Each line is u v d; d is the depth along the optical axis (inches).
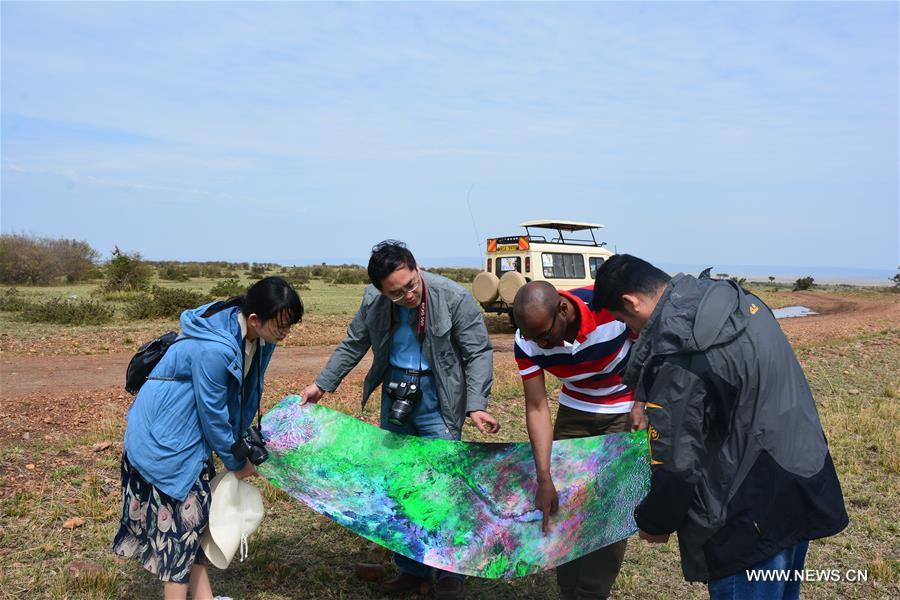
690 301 99.6
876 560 181.8
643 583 175.0
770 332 98.4
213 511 128.4
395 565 175.0
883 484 238.2
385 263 138.3
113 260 1061.1
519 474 150.9
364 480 152.6
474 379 152.4
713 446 99.4
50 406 314.3
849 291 2324.1
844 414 326.3
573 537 143.7
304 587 161.2
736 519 97.1
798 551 103.8
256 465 139.4
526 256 677.3
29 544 169.8
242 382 132.5
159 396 123.7
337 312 867.4
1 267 1291.8
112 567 162.7
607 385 145.3
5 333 564.1
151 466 122.2
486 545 146.9
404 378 156.6
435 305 149.2
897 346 603.2
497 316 887.7
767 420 96.2
